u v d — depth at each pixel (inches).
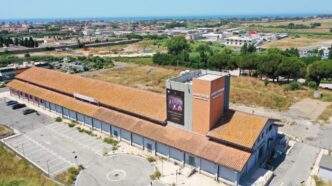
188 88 1785.2
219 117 1856.5
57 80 2925.7
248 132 1695.4
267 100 3127.5
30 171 1797.5
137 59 6131.9
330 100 3107.8
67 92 2667.3
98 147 2101.4
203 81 1700.3
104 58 6127.0
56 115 2726.4
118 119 2175.2
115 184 1654.8
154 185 1637.6
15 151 2046.0
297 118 2623.0
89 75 4512.8
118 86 2498.8
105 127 2284.7
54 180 1706.4
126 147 2095.2
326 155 1822.1
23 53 6545.3
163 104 2117.4
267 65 3816.4
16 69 4028.1
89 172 1777.8
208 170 1721.2
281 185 1611.7
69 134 2319.1
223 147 1700.3
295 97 3253.0
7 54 6200.8
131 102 2245.3
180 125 1911.9
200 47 7121.1
